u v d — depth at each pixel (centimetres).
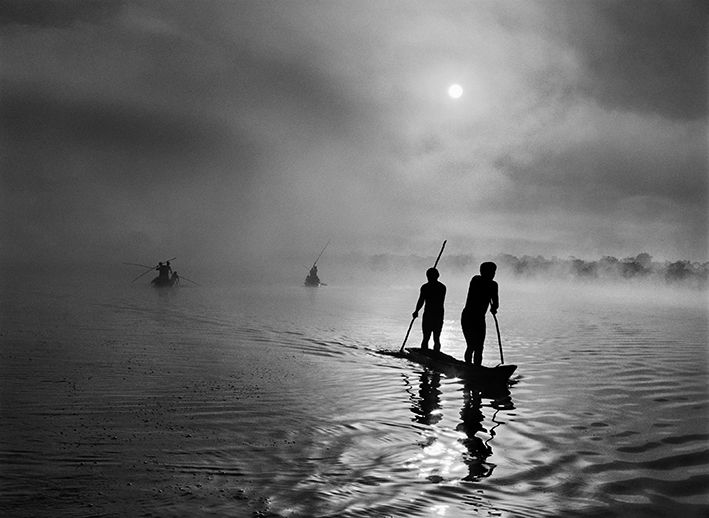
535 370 1450
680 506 646
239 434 880
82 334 1927
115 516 603
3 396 1082
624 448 839
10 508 619
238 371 1360
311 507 629
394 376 1335
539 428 937
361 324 2367
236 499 646
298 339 1912
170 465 748
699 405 1098
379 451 812
